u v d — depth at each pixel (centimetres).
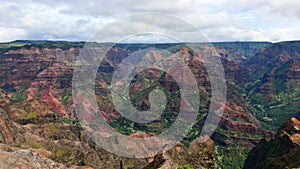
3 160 3850
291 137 10012
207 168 6084
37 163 4194
